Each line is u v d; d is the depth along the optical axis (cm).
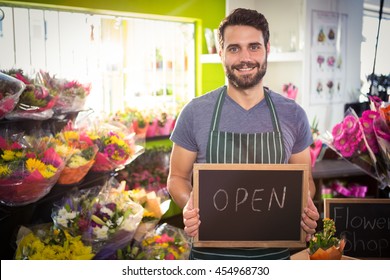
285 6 518
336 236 237
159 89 612
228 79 214
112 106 568
